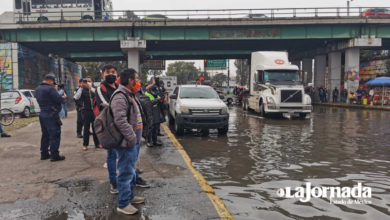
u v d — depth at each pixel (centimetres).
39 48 3838
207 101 1125
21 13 2972
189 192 452
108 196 435
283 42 3612
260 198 471
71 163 614
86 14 3045
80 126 925
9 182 495
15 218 365
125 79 377
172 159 657
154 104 812
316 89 3978
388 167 659
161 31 3200
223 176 587
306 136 1084
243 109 2388
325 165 673
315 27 3200
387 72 3906
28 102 1708
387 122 1552
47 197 431
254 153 797
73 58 4672
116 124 356
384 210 429
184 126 1073
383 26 3189
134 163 384
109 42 3469
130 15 3216
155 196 434
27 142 855
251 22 3114
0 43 2752
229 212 410
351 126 1384
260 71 1853
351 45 3225
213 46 3956
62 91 1397
